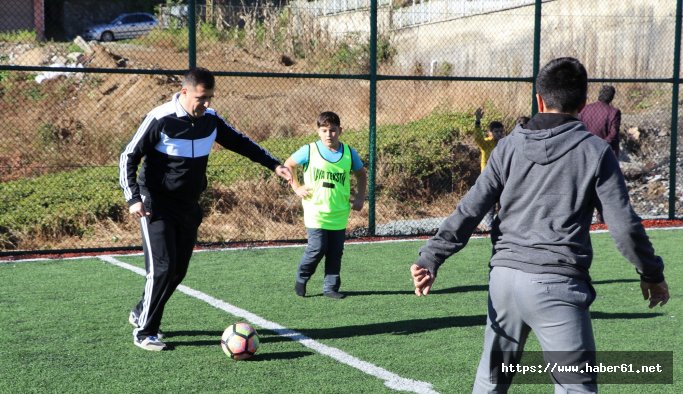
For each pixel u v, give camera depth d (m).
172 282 5.27
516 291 3.05
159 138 5.03
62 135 14.95
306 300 6.94
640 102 17.31
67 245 10.66
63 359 5.04
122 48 21.88
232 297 7.04
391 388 4.45
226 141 5.45
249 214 11.62
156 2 39.09
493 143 10.12
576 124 3.08
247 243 10.48
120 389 4.42
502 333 3.18
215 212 11.59
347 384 4.52
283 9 19.58
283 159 12.81
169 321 6.11
